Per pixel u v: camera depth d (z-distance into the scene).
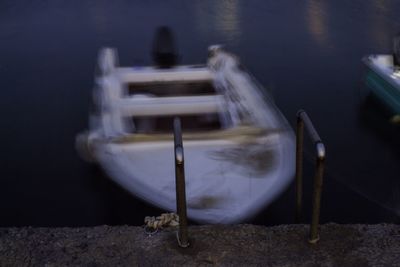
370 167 6.82
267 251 3.93
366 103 8.47
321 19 12.90
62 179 6.56
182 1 14.48
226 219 5.32
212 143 5.99
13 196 6.40
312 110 8.33
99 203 5.99
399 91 7.69
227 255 3.89
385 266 3.79
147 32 12.39
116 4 14.27
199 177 5.68
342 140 7.48
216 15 13.38
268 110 7.30
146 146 6.09
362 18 12.91
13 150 7.36
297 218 4.71
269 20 12.89
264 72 9.87
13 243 4.05
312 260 3.85
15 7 14.09
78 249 3.98
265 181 5.72
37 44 11.73
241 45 11.42
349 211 5.95
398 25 12.42
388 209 5.99
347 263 3.82
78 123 8.02
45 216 6.00
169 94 7.63
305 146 7.10
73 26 12.82
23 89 9.34
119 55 11.04
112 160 6.18
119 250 3.96
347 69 9.95
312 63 10.30
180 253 3.92
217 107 6.75
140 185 5.82
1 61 10.77
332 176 6.59
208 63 8.66
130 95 7.35
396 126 7.72
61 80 9.70
